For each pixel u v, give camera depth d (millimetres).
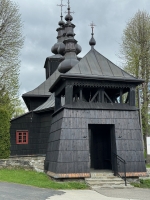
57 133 17438
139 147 17312
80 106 17250
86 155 16438
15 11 29359
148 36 33656
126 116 17766
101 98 17859
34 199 11617
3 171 19156
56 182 15758
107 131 20625
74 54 20578
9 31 28656
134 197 13102
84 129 16891
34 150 25641
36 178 16906
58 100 20328
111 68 18562
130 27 34500
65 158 16172
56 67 33000
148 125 33156
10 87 28219
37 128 26062
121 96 18250
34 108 28797
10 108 28359
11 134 25469
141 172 16891
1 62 28047
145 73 33250
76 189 14828
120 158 16688
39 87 29500
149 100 33000
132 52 33406
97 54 19406
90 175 16203
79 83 17406
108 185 15906
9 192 12812
